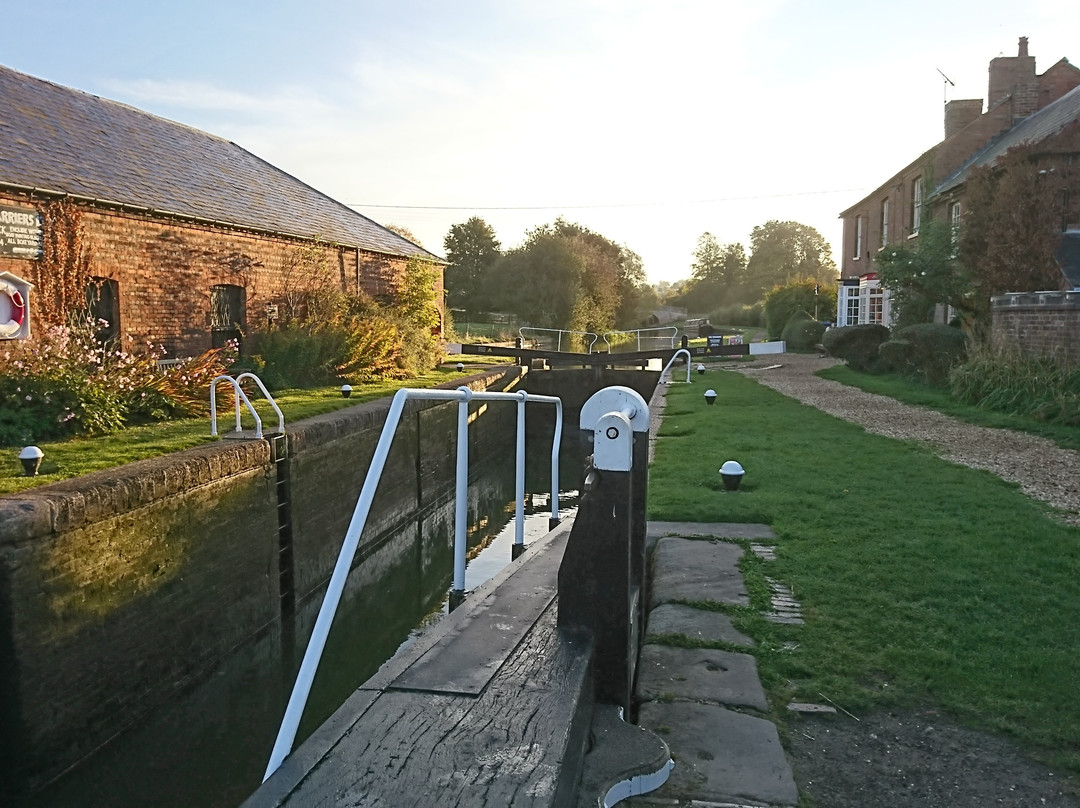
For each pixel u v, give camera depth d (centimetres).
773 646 373
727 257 8438
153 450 751
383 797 165
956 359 1564
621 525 260
